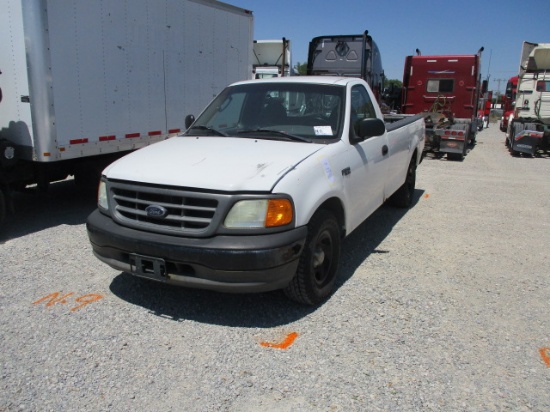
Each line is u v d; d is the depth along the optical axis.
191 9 8.27
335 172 4.18
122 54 6.88
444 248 5.77
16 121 5.93
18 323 3.76
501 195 9.02
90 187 7.38
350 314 3.98
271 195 3.46
